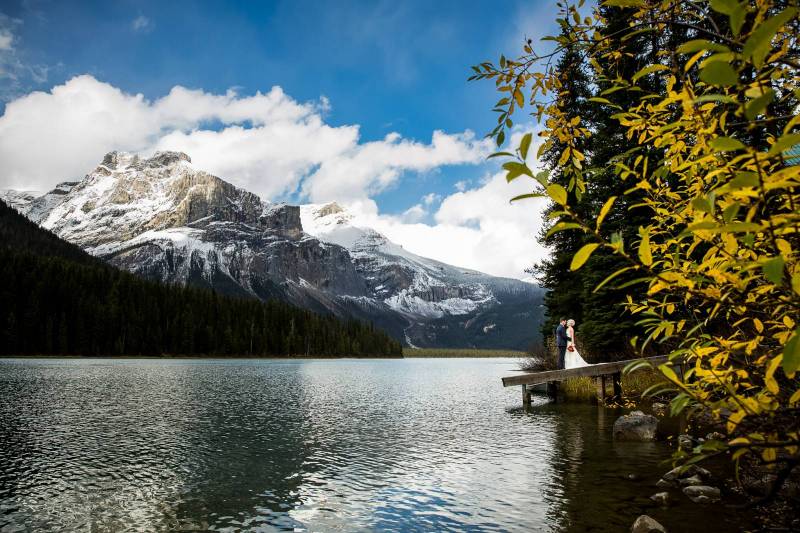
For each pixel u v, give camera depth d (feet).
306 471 32.40
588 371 61.52
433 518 22.99
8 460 35.86
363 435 45.85
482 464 32.96
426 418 56.80
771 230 5.08
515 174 5.40
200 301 480.23
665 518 21.29
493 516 22.90
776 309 7.22
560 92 10.55
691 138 9.21
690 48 4.56
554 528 21.08
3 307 349.61
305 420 55.88
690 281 6.77
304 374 171.22
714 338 7.76
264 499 26.50
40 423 52.70
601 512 22.62
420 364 336.08
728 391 6.98
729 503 22.76
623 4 7.50
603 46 9.68
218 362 310.65
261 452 38.50
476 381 132.98
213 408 67.46
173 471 32.63
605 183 37.86
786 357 4.32
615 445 36.96
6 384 104.58
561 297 94.89
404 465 33.63
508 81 10.49
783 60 6.22
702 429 39.42
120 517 23.89
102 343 376.48
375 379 142.92
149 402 73.82
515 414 57.26
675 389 7.67
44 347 348.59
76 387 98.78
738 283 6.52
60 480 30.50
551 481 27.96
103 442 42.68
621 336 71.31
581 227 5.79
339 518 23.43
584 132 10.89
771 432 6.59
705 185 8.25
